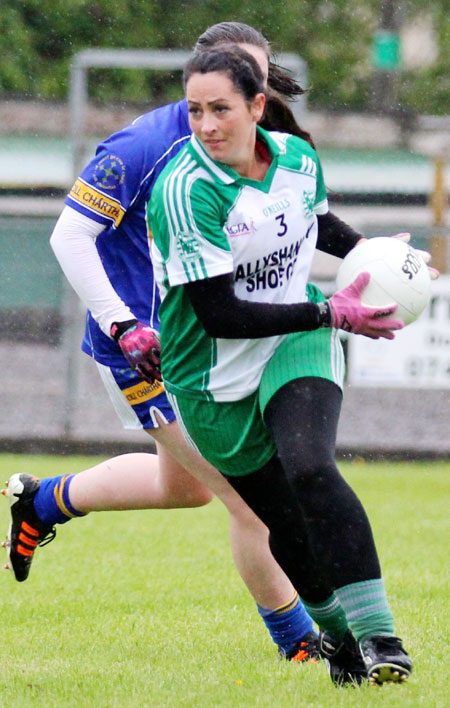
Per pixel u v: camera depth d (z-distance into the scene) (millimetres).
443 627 15961
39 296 49844
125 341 14156
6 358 55688
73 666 13742
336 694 11773
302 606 14633
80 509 16422
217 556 22969
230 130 11391
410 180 60531
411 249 13000
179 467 15594
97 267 14414
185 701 11625
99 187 14320
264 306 11602
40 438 42781
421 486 35219
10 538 16812
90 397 44188
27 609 17750
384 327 12359
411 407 45844
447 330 40250
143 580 20312
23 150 62344
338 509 11227
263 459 12359
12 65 84000
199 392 12359
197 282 11508
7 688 12555
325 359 12141
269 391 11922
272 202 11883
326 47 93125
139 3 87188
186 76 11539
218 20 89312
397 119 65500
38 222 44344
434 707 11109
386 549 23781
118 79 85750
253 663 13875
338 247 13578
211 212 11492
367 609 11289
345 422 44938
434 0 97375
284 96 14414
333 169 61219
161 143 14359
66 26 85750
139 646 15062
